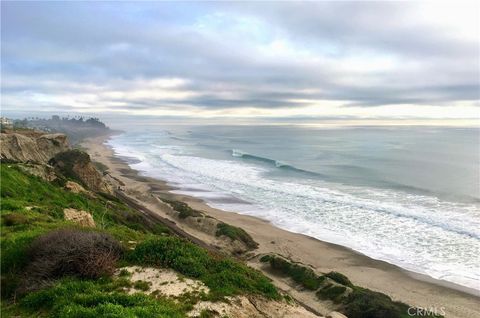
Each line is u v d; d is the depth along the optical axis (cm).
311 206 5547
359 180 7550
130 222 3634
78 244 1484
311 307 2652
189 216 4719
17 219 1917
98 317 1073
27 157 5306
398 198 5972
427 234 4241
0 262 1472
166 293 1350
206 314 1250
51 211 2394
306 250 3859
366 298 2620
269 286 1568
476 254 3656
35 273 1405
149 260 1565
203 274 1512
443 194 6172
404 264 3494
